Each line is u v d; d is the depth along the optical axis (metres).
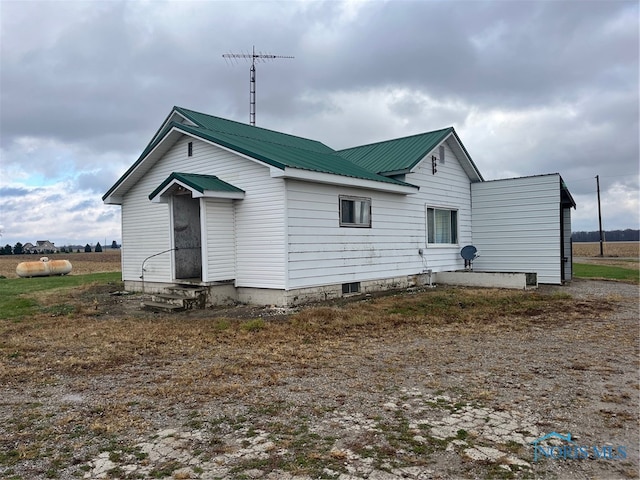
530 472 3.27
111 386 5.24
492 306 10.50
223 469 3.33
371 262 12.54
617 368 5.71
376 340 7.47
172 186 11.33
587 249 62.03
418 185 14.20
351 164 13.91
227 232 11.07
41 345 7.26
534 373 5.56
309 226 10.77
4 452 3.63
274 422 4.15
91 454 3.58
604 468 3.32
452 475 3.23
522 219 15.45
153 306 10.59
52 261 24.16
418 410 4.41
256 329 8.19
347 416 4.28
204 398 4.79
